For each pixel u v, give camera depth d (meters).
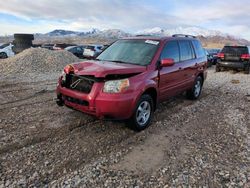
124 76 4.52
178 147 4.36
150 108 5.14
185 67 6.56
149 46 5.65
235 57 15.46
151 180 3.35
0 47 22.86
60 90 4.91
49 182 3.22
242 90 9.77
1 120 5.23
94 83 4.38
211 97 8.37
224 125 5.54
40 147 4.12
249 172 3.61
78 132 4.79
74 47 24.20
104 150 4.14
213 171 3.61
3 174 3.34
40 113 5.77
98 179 3.32
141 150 4.20
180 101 7.53
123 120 4.60
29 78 10.65
